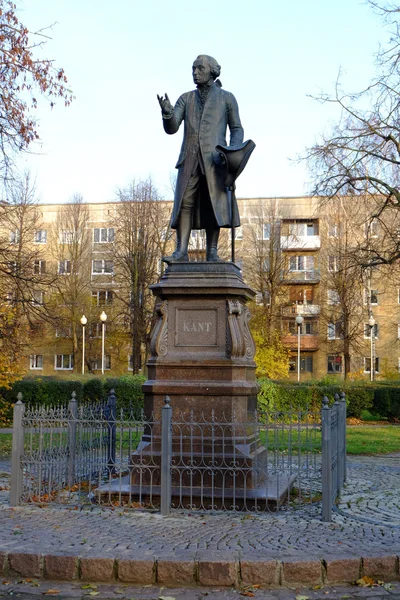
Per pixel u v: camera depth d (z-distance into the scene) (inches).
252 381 372.2
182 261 374.3
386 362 1902.1
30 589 225.9
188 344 360.5
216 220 377.4
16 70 569.0
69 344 2111.2
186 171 384.2
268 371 1507.1
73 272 1984.5
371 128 916.6
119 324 1931.6
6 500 349.7
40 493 340.2
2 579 235.6
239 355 354.9
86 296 2000.5
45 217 2069.4
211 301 362.3
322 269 1897.1
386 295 1979.6
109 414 427.2
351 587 226.8
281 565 228.8
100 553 239.3
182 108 391.9
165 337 362.3
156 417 352.2
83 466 368.5
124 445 598.5
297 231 1947.6
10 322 759.7
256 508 318.7
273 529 281.6
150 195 1726.1
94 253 2108.8
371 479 446.9
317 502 346.6
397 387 1050.1
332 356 2054.6
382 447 669.3
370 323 1642.5
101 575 232.5
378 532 277.3
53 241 2041.1
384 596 217.9
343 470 426.9
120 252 1772.9
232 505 324.5
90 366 2006.6
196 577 228.7
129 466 327.0
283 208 1940.2
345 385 1100.5
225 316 360.2
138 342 1673.2
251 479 333.1
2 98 584.7
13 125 599.2
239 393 345.1
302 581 228.5
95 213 2162.9
